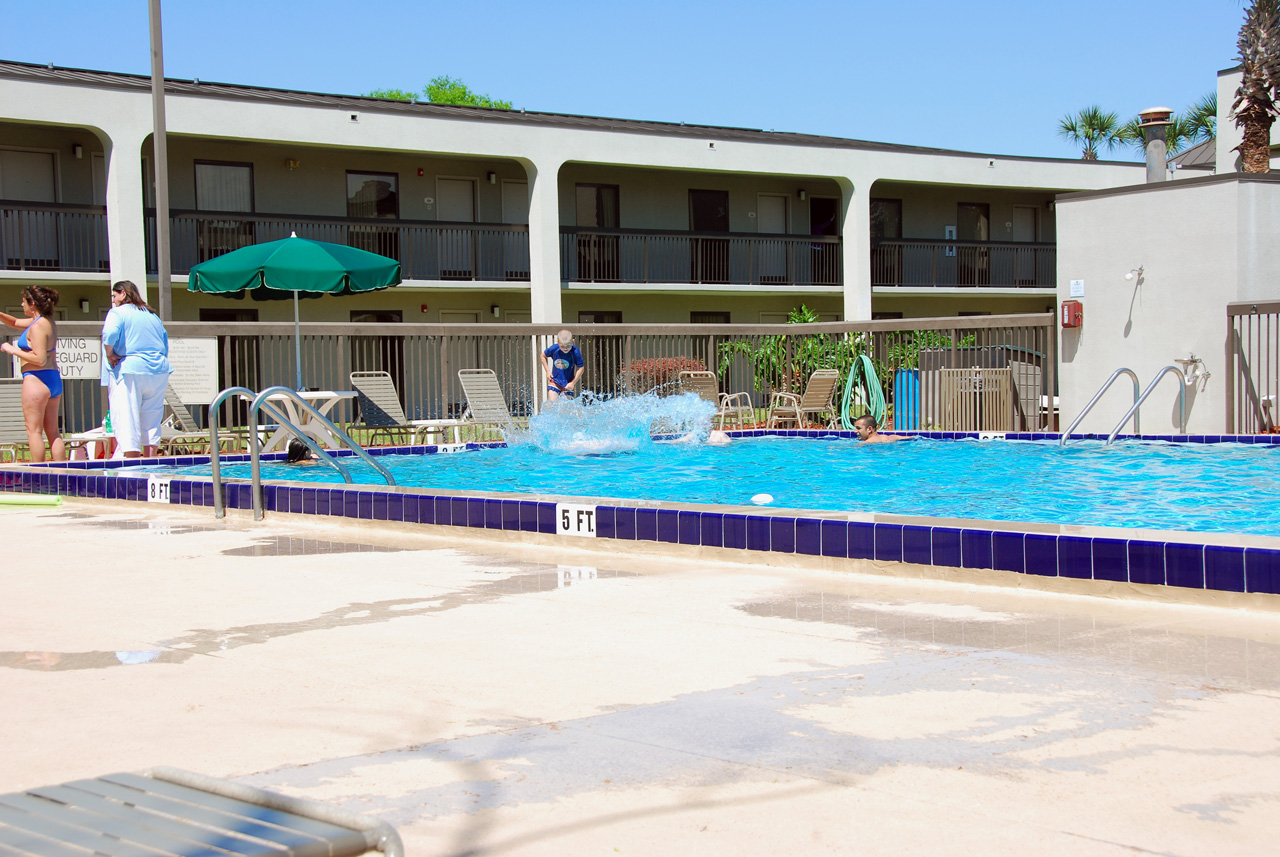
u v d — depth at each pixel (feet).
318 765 7.09
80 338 36.76
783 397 47.14
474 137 65.87
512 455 36.11
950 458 32.53
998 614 11.57
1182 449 32.68
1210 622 10.97
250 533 19.15
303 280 36.14
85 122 55.42
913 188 87.66
